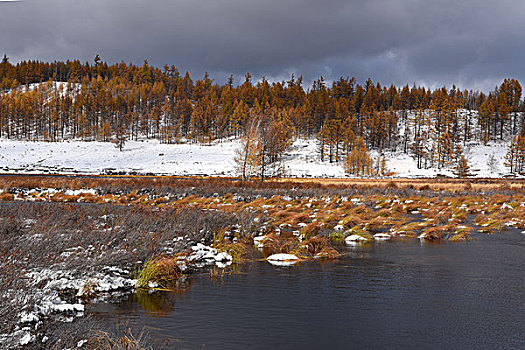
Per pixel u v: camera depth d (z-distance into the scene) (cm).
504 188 4225
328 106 13400
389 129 11338
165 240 1073
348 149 10388
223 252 1043
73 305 631
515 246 1207
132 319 597
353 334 548
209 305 668
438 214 1870
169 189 3161
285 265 973
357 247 1207
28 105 14188
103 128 12531
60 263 748
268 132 4878
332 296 721
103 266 822
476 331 560
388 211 1902
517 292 751
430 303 686
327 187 4059
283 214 1716
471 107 16812
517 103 13425
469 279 841
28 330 529
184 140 13000
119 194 3005
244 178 4653
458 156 9706
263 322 590
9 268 621
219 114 13375
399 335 548
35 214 1317
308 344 516
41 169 7250
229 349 493
